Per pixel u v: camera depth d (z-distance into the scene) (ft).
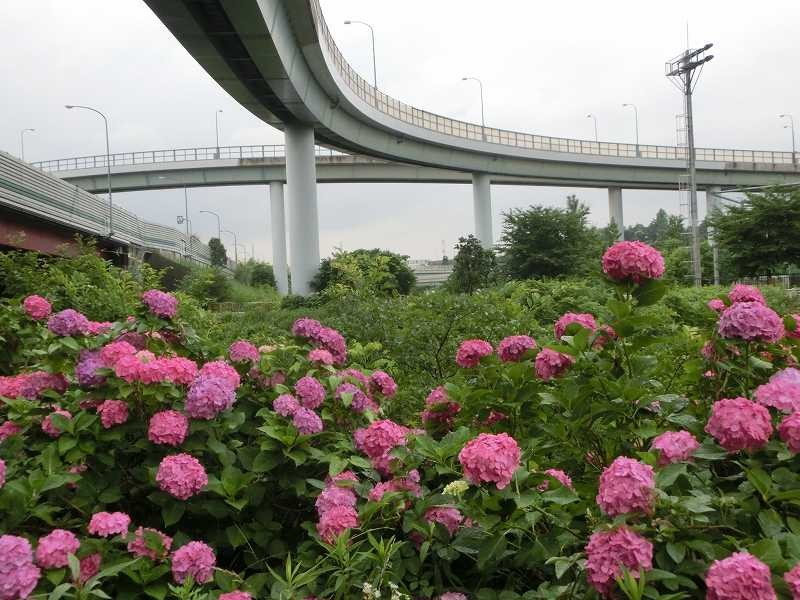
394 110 146.00
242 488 8.77
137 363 9.25
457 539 7.77
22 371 14.61
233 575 7.89
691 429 8.21
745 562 5.32
